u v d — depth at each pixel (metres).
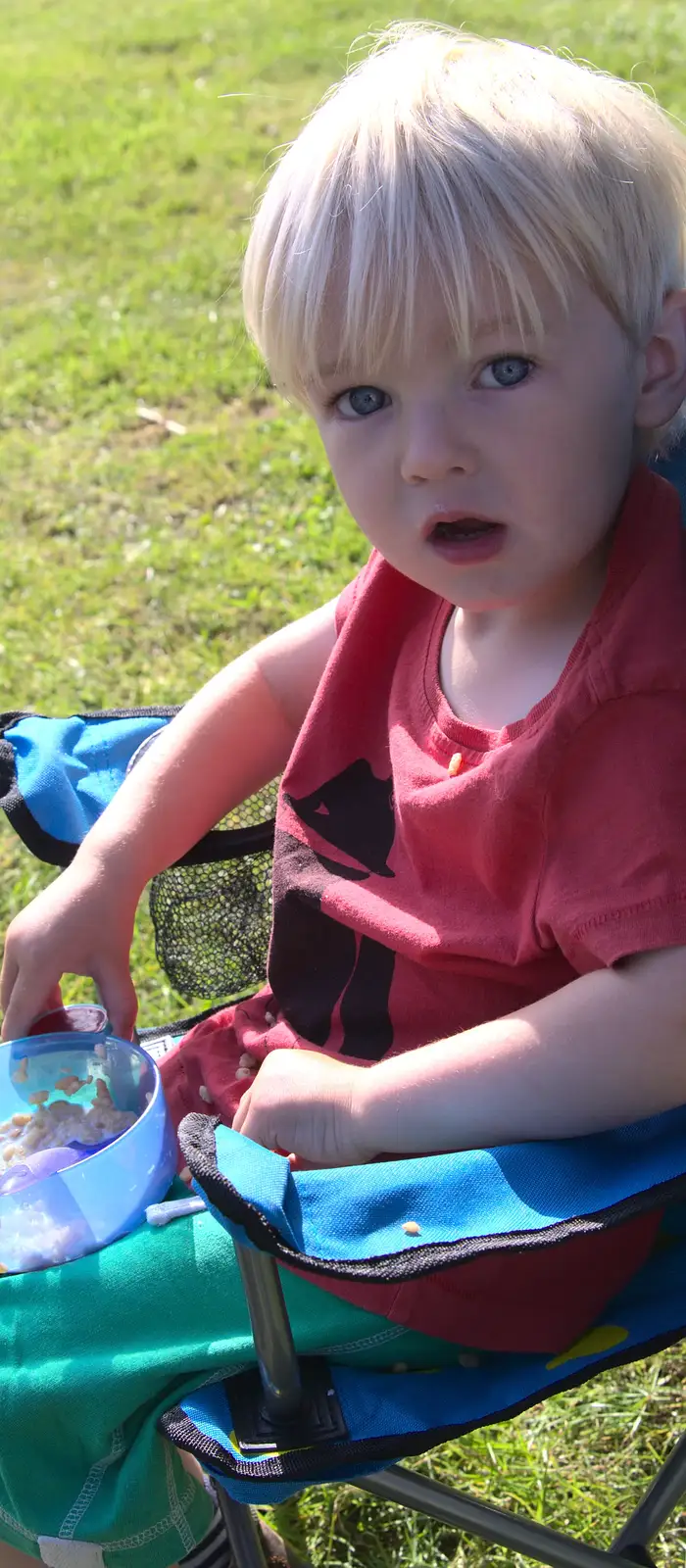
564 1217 0.94
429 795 1.26
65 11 10.67
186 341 5.03
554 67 1.16
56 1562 1.15
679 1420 1.68
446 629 1.38
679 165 1.15
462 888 1.27
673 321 1.14
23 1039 1.40
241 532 3.80
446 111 1.08
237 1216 0.90
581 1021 1.04
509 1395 1.05
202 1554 1.27
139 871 1.48
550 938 1.14
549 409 1.07
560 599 1.23
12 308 5.55
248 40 8.97
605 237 1.06
